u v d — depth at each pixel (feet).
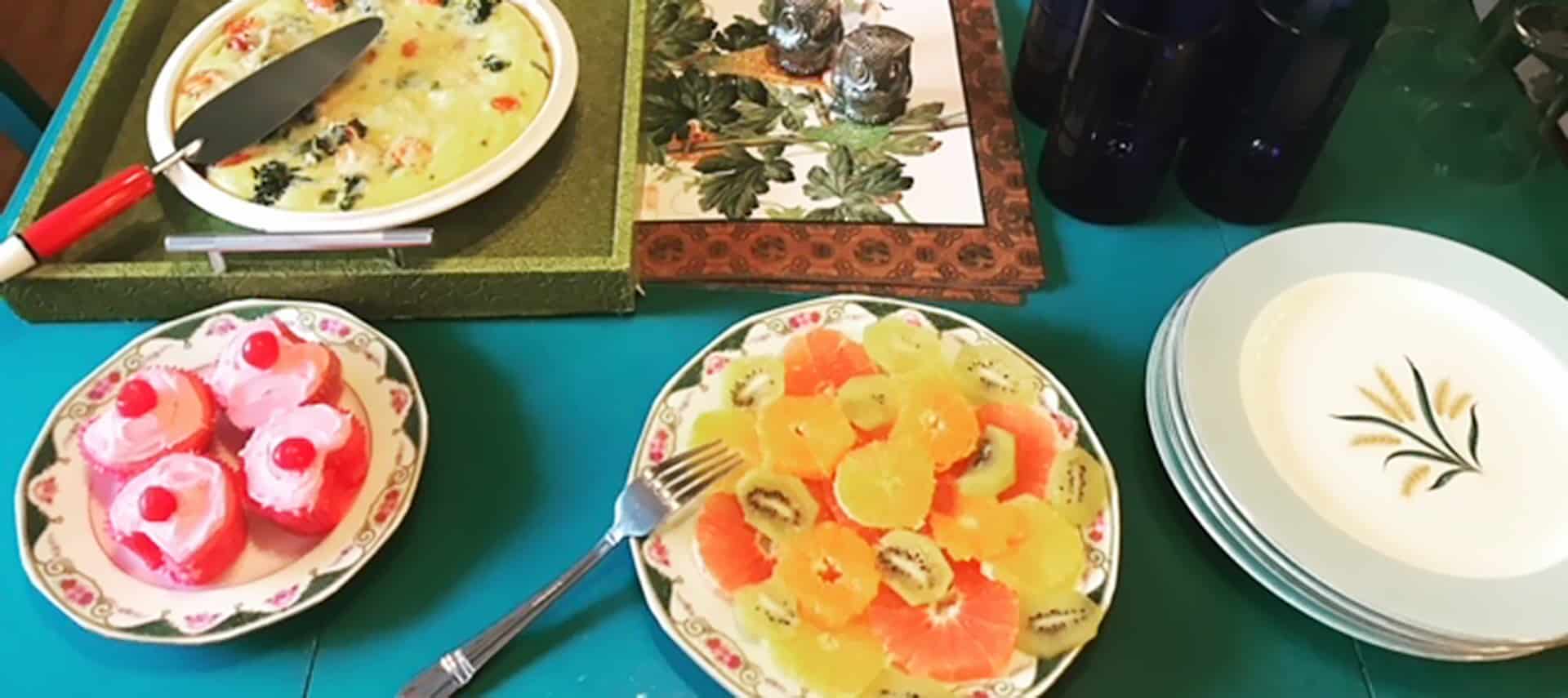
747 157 2.82
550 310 2.55
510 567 2.20
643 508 2.15
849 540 2.12
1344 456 2.25
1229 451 2.19
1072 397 2.39
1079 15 2.73
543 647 2.11
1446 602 2.06
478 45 2.73
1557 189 2.97
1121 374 2.54
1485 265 2.52
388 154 2.51
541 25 2.80
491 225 2.53
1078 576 2.13
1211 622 2.23
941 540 2.13
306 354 2.24
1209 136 2.73
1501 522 2.19
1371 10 2.42
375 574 2.18
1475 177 2.97
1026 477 2.24
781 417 2.25
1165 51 2.37
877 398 2.29
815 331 2.40
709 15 3.15
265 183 2.45
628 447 2.38
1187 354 2.31
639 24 2.87
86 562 2.05
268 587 2.06
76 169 2.55
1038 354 2.56
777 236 2.68
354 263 2.43
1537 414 2.35
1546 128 3.09
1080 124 2.61
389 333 2.52
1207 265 2.74
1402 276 2.51
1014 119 2.96
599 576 2.20
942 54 3.09
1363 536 2.15
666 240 2.66
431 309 2.51
